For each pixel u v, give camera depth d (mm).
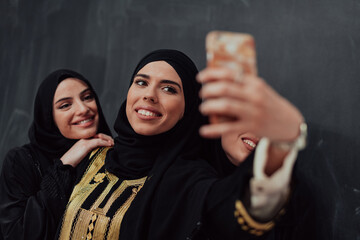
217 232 835
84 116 1438
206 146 1325
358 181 1288
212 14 1771
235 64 518
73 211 1171
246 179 674
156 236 1014
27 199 1345
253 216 688
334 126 1355
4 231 1308
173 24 1908
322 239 1303
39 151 1472
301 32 1467
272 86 1511
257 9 1605
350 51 1352
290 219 1180
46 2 2281
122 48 2049
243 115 506
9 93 2271
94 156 1338
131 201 1139
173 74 1211
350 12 1368
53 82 1478
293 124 537
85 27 2166
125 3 2072
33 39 2277
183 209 1014
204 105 506
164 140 1233
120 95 2020
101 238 1108
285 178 620
